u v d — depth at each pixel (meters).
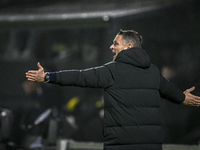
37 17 18.94
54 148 18.45
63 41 27.50
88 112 22.30
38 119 18.80
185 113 20.23
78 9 18.86
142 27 21.77
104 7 18.66
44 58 27.64
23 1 20.06
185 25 22.11
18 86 27.33
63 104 23.86
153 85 9.61
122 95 9.32
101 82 9.33
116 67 9.52
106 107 9.48
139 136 9.16
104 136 9.39
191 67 22.64
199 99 10.54
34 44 27.92
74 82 9.22
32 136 18.66
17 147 18.53
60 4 19.58
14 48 28.00
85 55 26.75
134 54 9.64
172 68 23.36
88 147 15.34
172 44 23.39
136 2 18.89
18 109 20.94
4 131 17.86
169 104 20.48
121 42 10.06
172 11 21.02
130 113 9.23
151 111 9.37
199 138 19.89
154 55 23.69
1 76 27.64
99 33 26.44
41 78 9.07
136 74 9.52
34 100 20.41
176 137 20.17
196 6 21.02
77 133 20.81
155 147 9.27
